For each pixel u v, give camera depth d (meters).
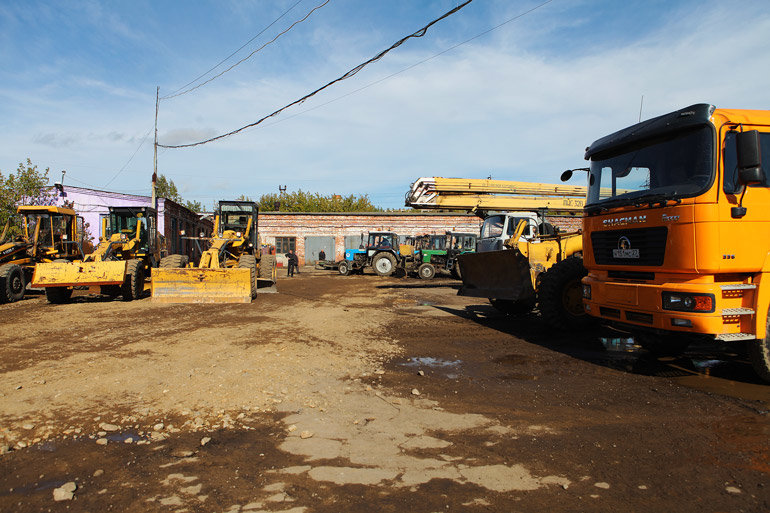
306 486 2.58
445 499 2.45
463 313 9.43
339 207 51.84
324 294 13.39
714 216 4.19
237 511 2.32
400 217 34.19
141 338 6.53
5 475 2.70
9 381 4.48
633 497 2.47
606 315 5.29
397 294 13.48
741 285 4.27
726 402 4.02
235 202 14.34
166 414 3.67
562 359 5.61
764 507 2.37
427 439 3.24
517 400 4.10
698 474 2.73
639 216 4.85
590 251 5.68
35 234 12.38
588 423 3.55
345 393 4.25
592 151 5.80
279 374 4.78
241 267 11.69
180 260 12.20
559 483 2.63
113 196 24.39
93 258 11.52
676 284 4.41
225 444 3.14
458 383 4.62
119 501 2.42
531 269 7.87
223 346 6.04
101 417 3.60
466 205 12.20
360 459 2.92
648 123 5.04
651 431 3.39
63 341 6.34
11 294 11.11
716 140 4.29
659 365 5.31
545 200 12.55
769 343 4.33
